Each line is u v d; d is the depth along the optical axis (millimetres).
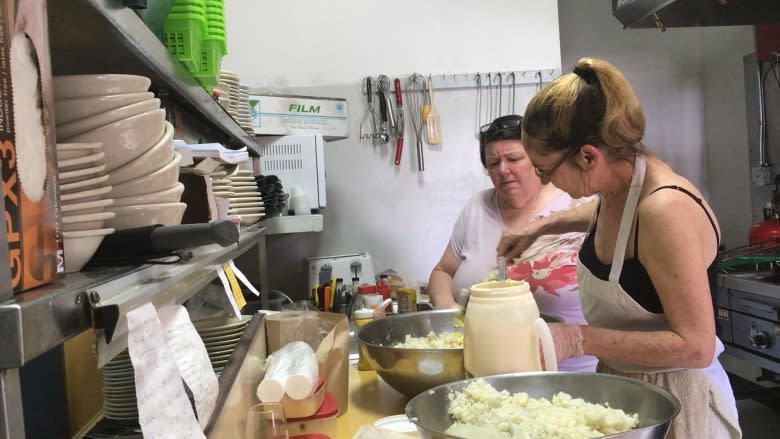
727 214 4129
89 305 506
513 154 2357
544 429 1035
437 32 3406
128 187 740
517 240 2172
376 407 1594
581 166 1466
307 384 1312
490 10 3414
